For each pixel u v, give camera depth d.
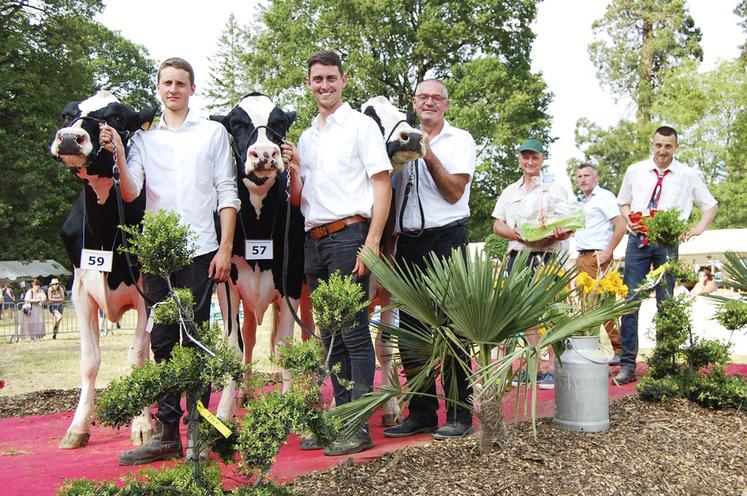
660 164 6.54
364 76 24.25
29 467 3.93
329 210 4.15
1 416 6.02
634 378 6.20
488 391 3.72
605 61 39.97
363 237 4.21
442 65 25.55
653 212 5.54
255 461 2.61
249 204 4.73
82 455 4.26
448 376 4.29
